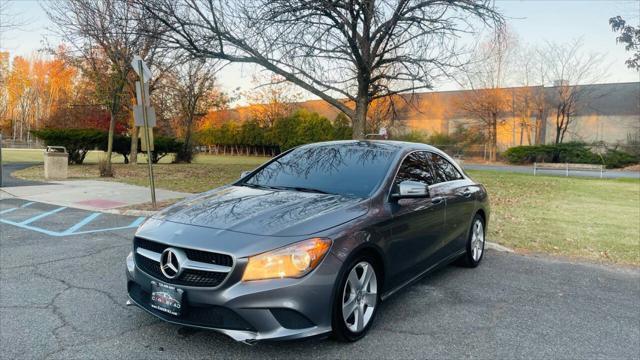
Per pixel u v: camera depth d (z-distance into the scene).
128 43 14.41
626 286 5.02
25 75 71.69
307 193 3.94
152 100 26.52
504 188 15.66
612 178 22.09
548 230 8.16
